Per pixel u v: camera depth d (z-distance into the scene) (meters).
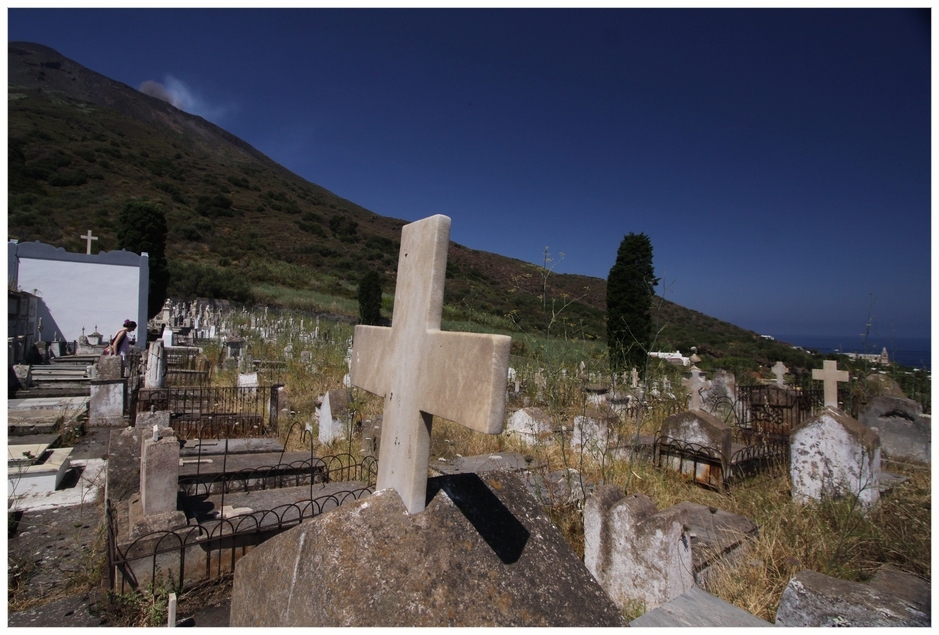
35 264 16.75
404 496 2.06
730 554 4.07
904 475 6.26
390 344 2.41
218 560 3.98
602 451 6.36
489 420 1.65
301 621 1.82
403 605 1.71
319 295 39.75
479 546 2.01
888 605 2.58
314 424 8.46
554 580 2.05
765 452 6.98
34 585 3.80
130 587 3.68
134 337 17.44
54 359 13.84
